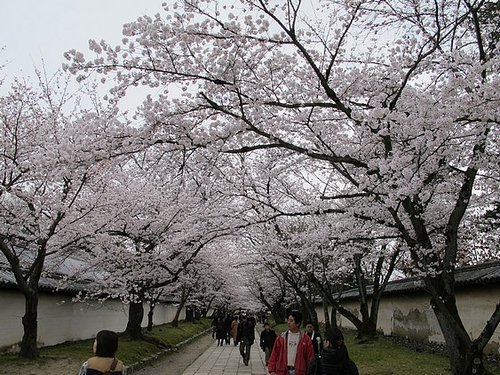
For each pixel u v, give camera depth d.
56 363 11.05
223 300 42.94
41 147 11.38
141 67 7.34
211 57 7.50
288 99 8.39
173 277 16.23
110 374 4.18
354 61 8.84
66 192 11.88
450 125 6.13
